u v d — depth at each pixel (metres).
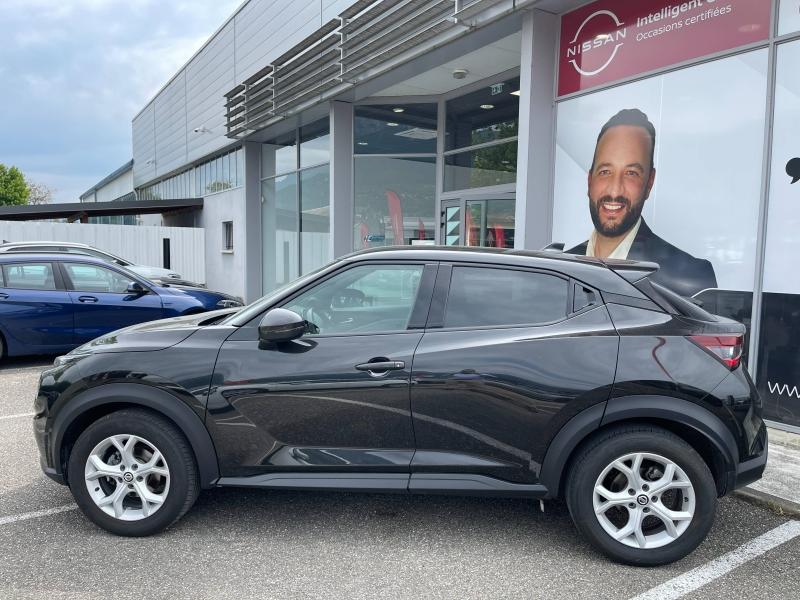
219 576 2.96
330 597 2.79
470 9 6.96
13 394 6.67
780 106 5.02
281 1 12.52
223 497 3.91
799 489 3.90
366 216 11.02
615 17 6.21
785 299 5.03
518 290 3.26
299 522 3.55
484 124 9.52
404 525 3.53
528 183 6.86
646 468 3.09
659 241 5.95
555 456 3.06
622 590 2.85
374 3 9.06
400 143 10.71
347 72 9.37
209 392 3.22
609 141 6.34
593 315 3.16
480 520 3.59
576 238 6.73
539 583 2.91
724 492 3.07
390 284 3.36
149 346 3.35
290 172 13.58
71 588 2.84
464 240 9.91
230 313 4.07
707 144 5.53
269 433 3.24
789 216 5.00
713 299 5.54
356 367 3.16
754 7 5.14
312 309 3.38
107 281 8.23
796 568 3.05
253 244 15.19
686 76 5.66
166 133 22.48
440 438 3.15
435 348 3.16
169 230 18.42
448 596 2.80
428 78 9.30
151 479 3.41
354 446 3.21
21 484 4.10
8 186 54.25
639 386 2.98
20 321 7.62
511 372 3.07
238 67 14.91
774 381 5.12
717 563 3.10
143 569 3.02
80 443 3.29
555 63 6.86
